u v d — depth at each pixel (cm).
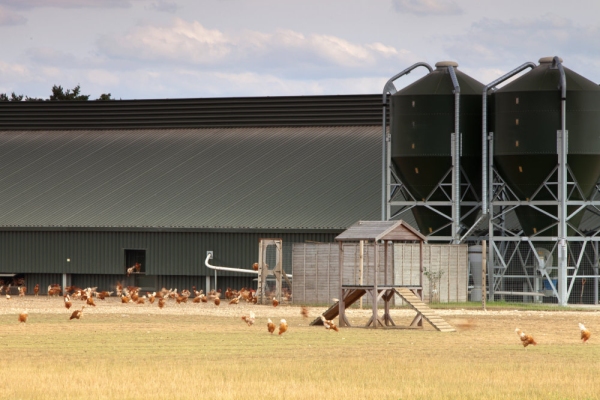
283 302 7231
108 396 2864
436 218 7506
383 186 7481
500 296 7156
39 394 2883
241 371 3416
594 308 6625
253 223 8056
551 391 3017
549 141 6962
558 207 6981
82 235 8400
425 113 7300
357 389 3028
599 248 7362
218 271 8094
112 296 8438
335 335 4850
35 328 5081
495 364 3694
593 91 6981
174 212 8394
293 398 2847
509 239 7125
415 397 2892
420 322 5312
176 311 6375
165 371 3384
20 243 8525
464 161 7344
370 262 6962
